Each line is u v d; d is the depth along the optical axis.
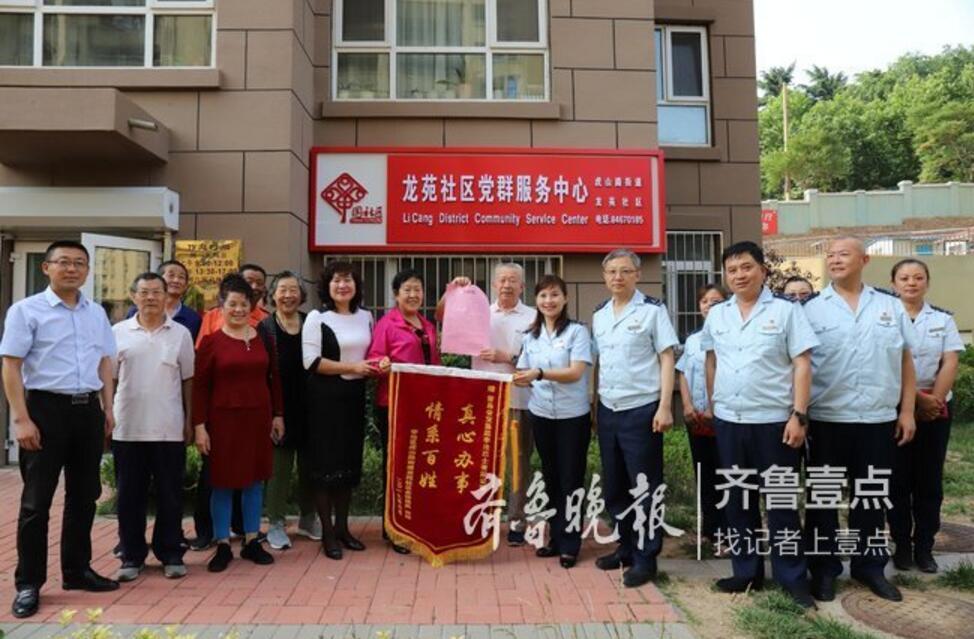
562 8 7.42
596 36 7.42
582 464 4.31
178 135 6.61
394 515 4.29
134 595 3.75
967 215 31.19
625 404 4.04
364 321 4.61
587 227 7.21
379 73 7.54
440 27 7.60
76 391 3.70
